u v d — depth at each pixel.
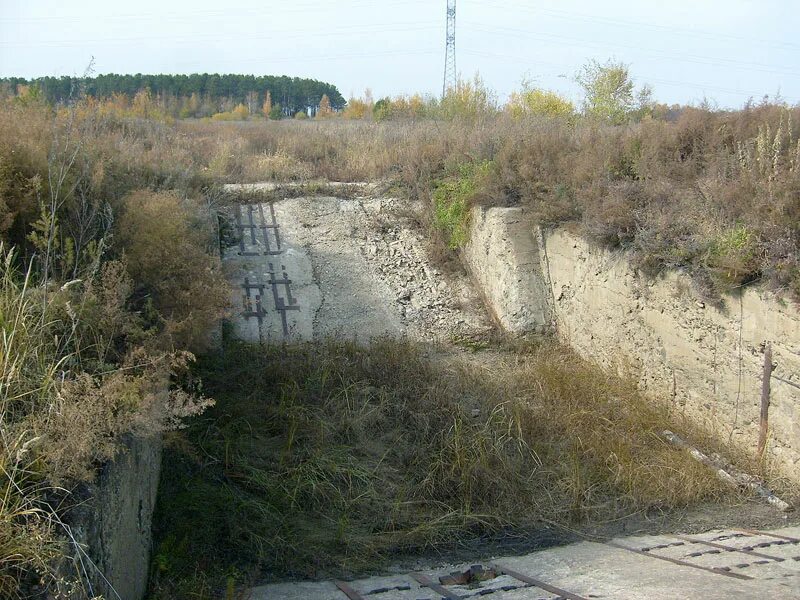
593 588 5.07
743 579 4.94
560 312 11.43
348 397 8.58
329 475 7.21
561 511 7.04
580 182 11.25
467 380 9.29
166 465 6.67
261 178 14.98
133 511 5.02
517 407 8.38
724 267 7.95
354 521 6.69
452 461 7.51
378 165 15.56
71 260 5.91
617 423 8.52
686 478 7.38
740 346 7.87
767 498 7.19
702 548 5.97
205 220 11.12
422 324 11.78
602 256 10.23
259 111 48.94
